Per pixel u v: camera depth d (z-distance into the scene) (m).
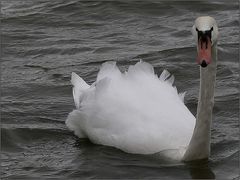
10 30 24.83
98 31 24.78
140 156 16.02
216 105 18.61
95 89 17.00
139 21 25.52
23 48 23.36
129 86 16.83
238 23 24.92
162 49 22.75
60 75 21.00
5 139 17.08
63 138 17.23
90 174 15.33
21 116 18.30
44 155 16.36
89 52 22.89
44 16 25.94
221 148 16.30
